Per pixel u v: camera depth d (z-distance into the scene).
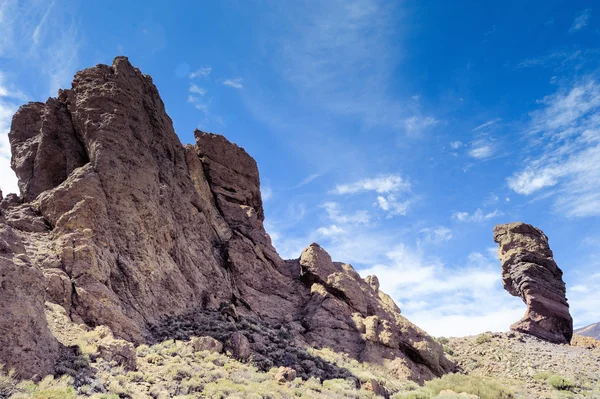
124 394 14.30
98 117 28.16
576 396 31.14
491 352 43.28
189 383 16.94
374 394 23.02
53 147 29.27
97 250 21.78
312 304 33.97
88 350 15.82
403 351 32.91
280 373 21.22
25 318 13.64
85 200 23.34
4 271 13.91
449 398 23.36
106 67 31.73
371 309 35.50
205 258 31.53
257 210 43.59
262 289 34.03
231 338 23.00
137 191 26.69
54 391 12.27
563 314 51.59
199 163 39.66
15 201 27.73
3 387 11.71
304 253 38.28
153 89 35.44
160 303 24.33
